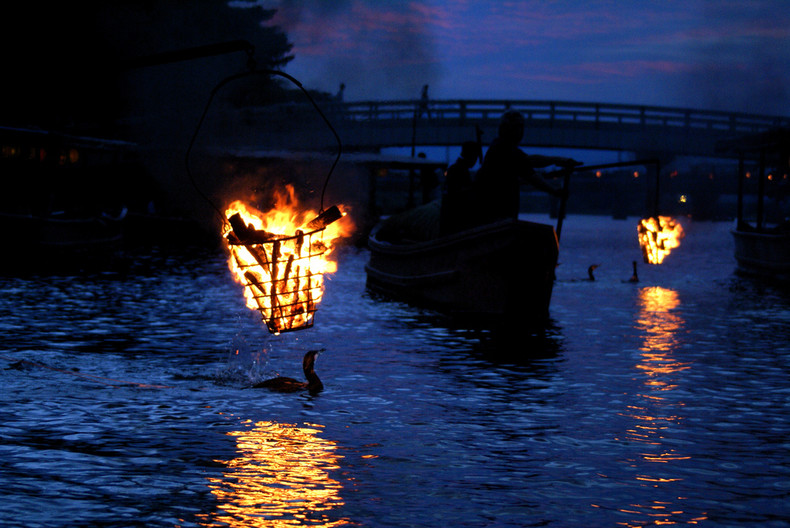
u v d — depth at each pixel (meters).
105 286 19.06
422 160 46.31
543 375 9.42
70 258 27.41
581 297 18.42
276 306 5.81
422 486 5.52
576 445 6.55
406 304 16.62
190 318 13.94
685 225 89.62
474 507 5.14
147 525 4.78
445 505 5.17
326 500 5.22
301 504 5.15
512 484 5.59
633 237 57.84
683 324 13.95
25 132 25.53
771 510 5.15
